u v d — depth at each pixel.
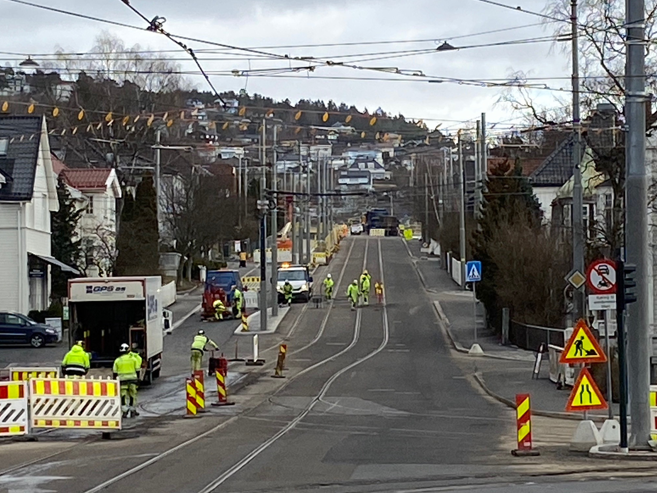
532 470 14.93
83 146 78.69
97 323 34.12
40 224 54.91
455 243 79.44
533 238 45.12
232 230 84.56
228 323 55.91
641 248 17.58
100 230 66.12
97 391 20.30
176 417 24.28
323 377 34.56
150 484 13.53
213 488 13.14
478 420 23.23
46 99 56.72
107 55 59.19
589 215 52.28
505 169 51.75
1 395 19.80
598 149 35.03
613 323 31.44
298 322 56.00
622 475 14.36
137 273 61.84
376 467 15.37
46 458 16.77
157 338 34.50
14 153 53.50
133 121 43.09
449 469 15.08
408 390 30.52
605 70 33.53
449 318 56.53
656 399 18.48
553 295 44.12
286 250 95.50
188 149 54.00
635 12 17.56
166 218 75.56
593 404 17.56
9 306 51.50
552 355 31.55
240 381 33.62
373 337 49.91
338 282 78.38
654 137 40.66
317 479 14.03
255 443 18.89
